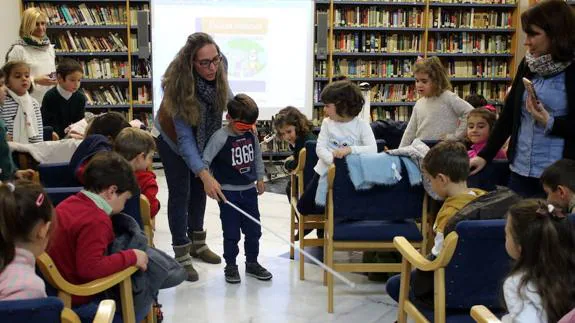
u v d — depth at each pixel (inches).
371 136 123.0
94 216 74.0
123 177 77.5
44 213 59.6
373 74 294.7
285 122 151.7
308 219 139.3
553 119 90.7
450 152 85.8
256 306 116.8
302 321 109.9
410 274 85.1
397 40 292.0
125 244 80.7
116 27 269.9
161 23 271.3
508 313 62.5
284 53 281.9
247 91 282.5
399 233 110.9
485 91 300.7
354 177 106.4
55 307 46.8
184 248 129.2
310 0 279.1
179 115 116.2
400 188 108.4
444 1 285.9
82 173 84.0
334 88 121.7
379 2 280.8
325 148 121.0
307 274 135.3
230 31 276.7
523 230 58.4
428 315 79.4
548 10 88.7
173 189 126.2
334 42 288.2
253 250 130.7
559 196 79.5
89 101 275.0
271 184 247.9
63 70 177.3
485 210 73.6
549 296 56.1
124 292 75.5
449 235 70.1
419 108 155.8
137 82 282.0
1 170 113.0
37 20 197.3
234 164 123.3
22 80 155.1
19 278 56.2
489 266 71.6
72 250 73.2
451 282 72.6
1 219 56.2
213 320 110.5
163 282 82.9
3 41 263.3
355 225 113.2
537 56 93.1
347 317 111.6
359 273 135.6
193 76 116.0
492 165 111.0
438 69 149.9
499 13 294.7
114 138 110.6
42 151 129.0
